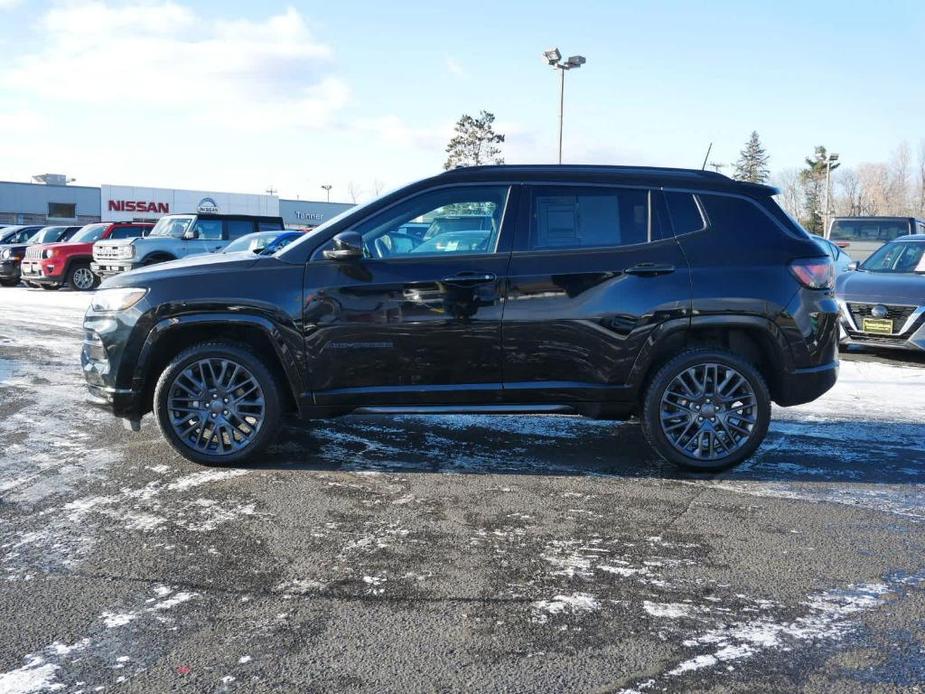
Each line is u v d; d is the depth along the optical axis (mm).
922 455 5223
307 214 63594
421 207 4754
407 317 4602
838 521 4016
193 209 59406
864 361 9102
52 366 8414
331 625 2932
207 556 3539
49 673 2602
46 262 18953
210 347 4695
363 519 4000
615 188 4789
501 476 4711
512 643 2809
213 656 2715
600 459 5074
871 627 2936
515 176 4785
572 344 4648
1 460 4977
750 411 4766
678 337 4793
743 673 2623
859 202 77875
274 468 4832
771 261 4742
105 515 4031
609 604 3109
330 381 4668
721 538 3783
